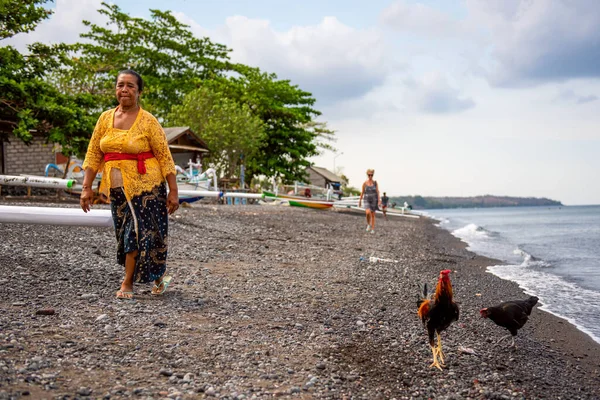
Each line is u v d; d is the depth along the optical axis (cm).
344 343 543
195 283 768
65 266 757
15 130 1845
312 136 5375
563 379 523
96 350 441
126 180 590
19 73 1939
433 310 493
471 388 455
